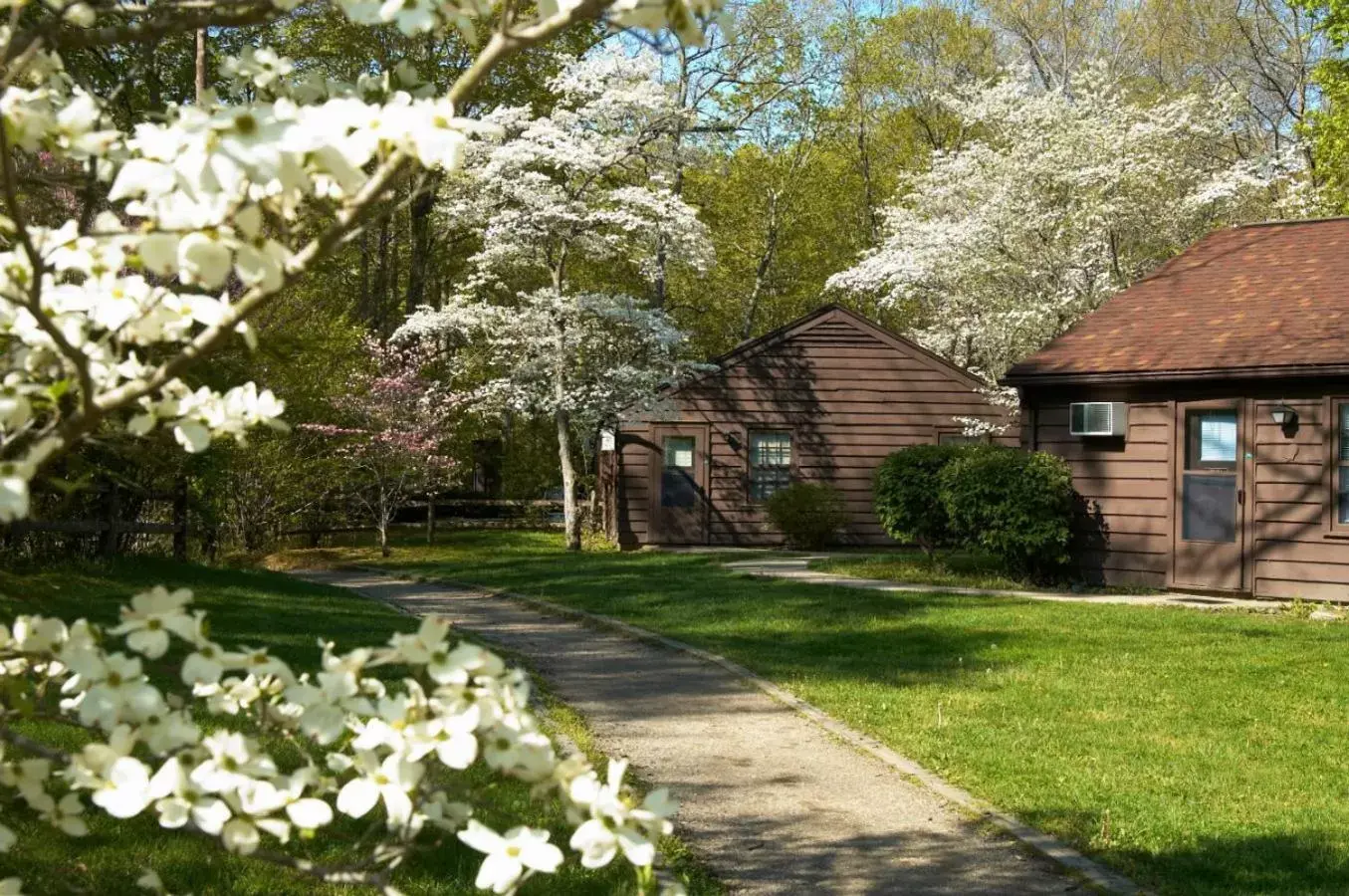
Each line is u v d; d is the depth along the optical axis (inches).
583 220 898.1
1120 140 800.3
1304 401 550.9
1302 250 639.8
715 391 956.0
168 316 76.5
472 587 670.5
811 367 954.1
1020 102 869.8
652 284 1191.6
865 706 328.8
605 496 1023.6
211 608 428.5
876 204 1427.2
